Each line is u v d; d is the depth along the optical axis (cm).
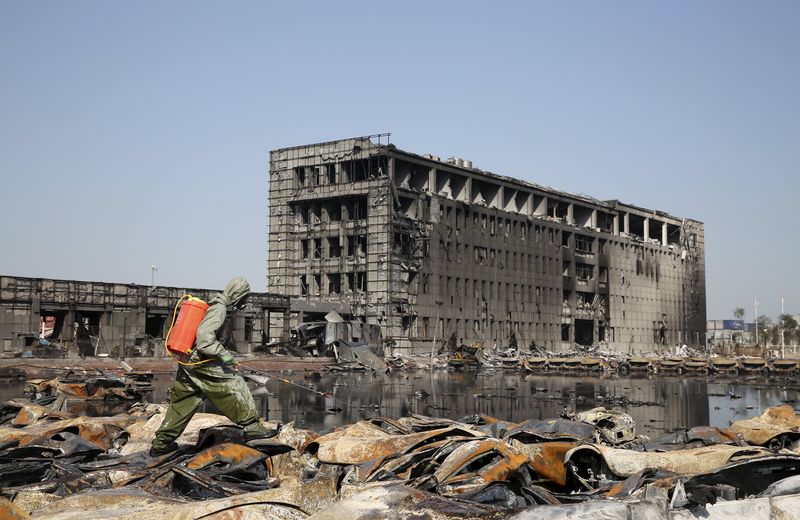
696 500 646
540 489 809
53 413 1509
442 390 3869
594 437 1195
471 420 1401
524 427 1233
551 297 10600
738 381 5006
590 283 11481
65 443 1095
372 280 8125
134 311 5753
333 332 6600
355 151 8338
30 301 5116
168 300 6016
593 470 962
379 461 959
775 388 4234
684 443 1334
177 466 898
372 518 605
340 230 8425
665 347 13062
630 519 586
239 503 669
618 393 3731
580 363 6550
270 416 2339
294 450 994
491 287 9581
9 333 5009
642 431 2045
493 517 602
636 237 12675
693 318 14038
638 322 12469
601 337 11775
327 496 754
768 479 756
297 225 8788
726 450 1002
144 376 3906
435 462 917
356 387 4091
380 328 7931
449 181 9375
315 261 8575
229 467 945
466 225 9238
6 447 1067
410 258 8338
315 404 2850
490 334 9462
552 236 10725
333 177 8762
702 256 14550
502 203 9906
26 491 791
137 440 1241
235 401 1048
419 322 8419
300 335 6625
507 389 3981
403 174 8625
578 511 589
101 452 1115
